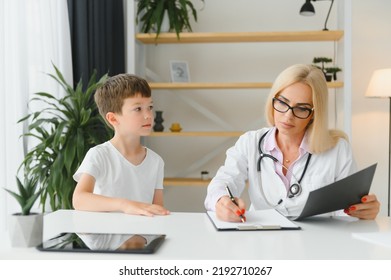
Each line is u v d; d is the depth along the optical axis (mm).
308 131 1432
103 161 1553
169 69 3318
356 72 3252
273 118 1466
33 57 2318
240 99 3314
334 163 1429
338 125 3012
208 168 3324
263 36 2924
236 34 2887
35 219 834
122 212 1253
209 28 3275
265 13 3248
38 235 840
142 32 3059
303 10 2781
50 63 2432
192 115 3340
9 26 2113
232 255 787
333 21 3195
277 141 1496
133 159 1631
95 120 2445
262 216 1147
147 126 1591
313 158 1442
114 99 1576
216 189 1292
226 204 1114
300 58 3252
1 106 2029
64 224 1071
